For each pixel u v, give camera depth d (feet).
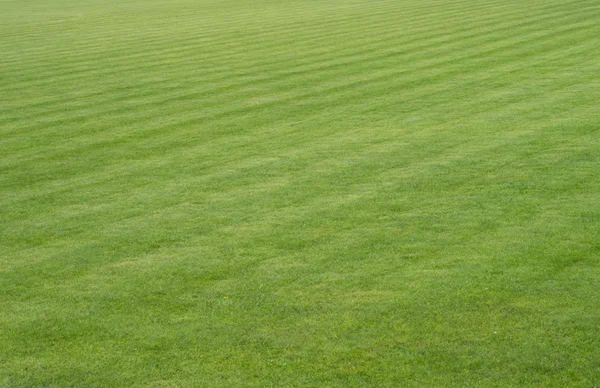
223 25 123.44
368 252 34.35
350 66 81.82
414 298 29.91
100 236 38.06
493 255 33.30
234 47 99.09
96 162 51.29
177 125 60.34
